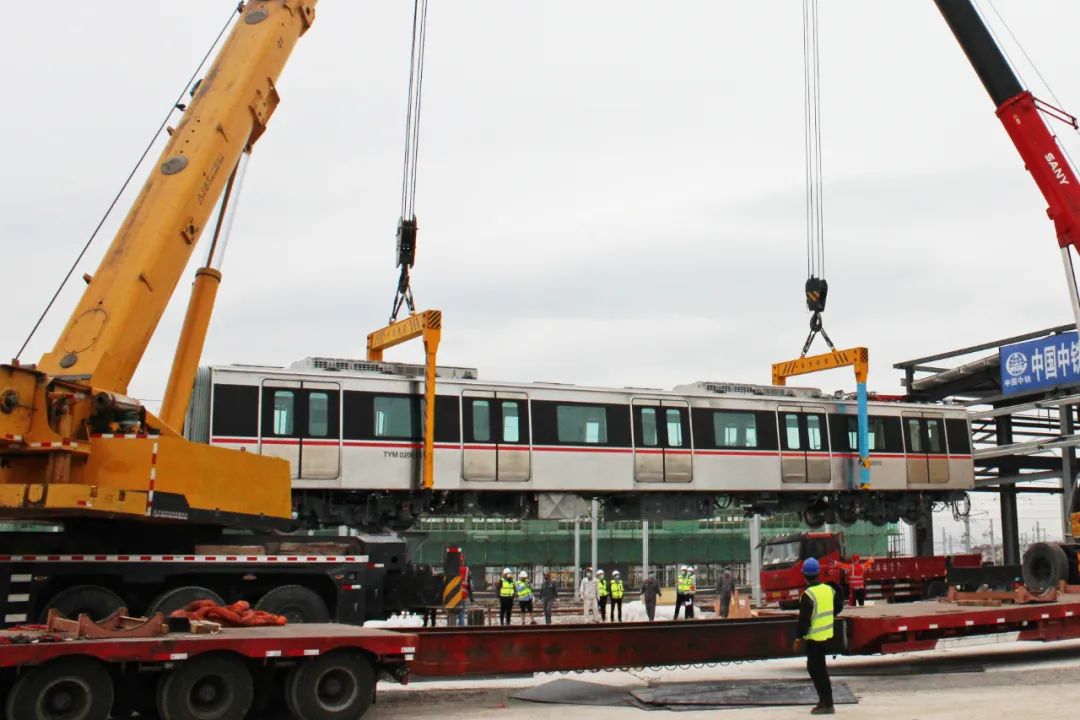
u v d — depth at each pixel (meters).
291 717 12.12
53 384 12.46
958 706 12.77
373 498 23.95
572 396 25.42
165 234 13.75
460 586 18.11
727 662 15.57
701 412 27.12
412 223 22.08
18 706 9.92
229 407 21.55
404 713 12.72
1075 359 31.44
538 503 25.59
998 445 37.22
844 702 13.12
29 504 12.09
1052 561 21.06
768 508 29.59
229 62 15.18
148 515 12.73
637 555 74.38
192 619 11.66
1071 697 13.55
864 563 29.38
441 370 24.41
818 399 29.27
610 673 16.62
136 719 11.41
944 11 19.62
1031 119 18.89
